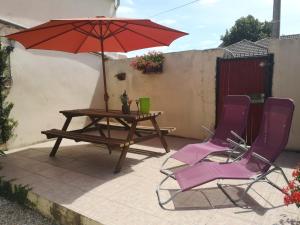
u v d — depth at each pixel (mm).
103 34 5445
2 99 6098
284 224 3025
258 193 3816
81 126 8148
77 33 5395
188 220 3160
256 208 3402
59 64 7418
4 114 6152
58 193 3941
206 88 6902
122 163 4812
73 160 5504
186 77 7227
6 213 3885
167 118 7711
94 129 6242
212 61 6742
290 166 4891
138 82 8219
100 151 6176
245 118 4652
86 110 6016
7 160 5555
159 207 3480
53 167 5094
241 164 3857
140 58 7801
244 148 4195
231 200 3584
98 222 3154
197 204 3541
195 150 4539
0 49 5957
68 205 3564
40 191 4016
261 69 6047
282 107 3602
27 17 7184
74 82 7879
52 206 3672
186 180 3479
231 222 3098
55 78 7328
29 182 4363
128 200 3686
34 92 6832
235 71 6410
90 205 3562
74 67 7855
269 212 3297
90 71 8375
